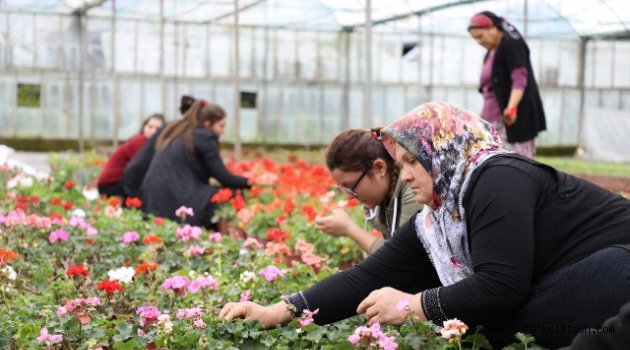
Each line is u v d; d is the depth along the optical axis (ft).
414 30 79.41
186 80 81.20
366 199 14.42
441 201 10.76
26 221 20.29
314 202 28.55
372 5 71.36
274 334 11.76
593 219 10.35
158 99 81.56
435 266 11.49
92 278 18.40
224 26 81.05
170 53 80.89
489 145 10.69
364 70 82.38
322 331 11.62
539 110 27.17
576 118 80.59
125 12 78.13
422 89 81.56
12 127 80.23
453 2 67.26
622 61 78.48
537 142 80.59
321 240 21.85
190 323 12.30
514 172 10.31
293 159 50.29
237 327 11.71
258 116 82.23
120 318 13.61
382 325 12.35
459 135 10.62
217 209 28.81
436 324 10.63
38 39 79.82
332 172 14.24
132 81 80.89
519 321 10.60
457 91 81.05
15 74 79.87
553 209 10.36
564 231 10.32
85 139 81.10
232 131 82.12
